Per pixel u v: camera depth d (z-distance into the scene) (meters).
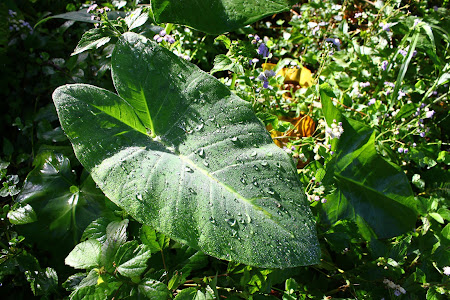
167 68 0.51
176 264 0.54
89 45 0.55
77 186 0.62
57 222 0.59
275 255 0.42
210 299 0.45
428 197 0.66
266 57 0.63
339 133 0.54
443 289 0.49
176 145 0.49
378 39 0.77
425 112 0.63
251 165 0.46
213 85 0.51
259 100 0.65
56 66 0.76
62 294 0.57
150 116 0.50
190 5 0.55
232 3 0.56
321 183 0.56
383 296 0.53
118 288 0.46
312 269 0.58
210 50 0.78
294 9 0.94
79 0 0.88
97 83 0.76
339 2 0.88
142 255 0.45
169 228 0.44
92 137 0.48
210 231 0.43
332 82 0.71
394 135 0.65
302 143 0.62
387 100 0.70
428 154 0.66
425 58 0.81
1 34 0.77
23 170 0.70
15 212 0.56
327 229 0.56
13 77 0.77
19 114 0.78
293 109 0.68
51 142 0.70
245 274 0.48
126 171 0.46
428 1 0.89
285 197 0.45
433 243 0.57
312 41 0.79
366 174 0.58
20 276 0.59
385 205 0.58
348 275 0.55
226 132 0.49
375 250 0.55
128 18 0.58
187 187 0.45
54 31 0.83
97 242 0.47
